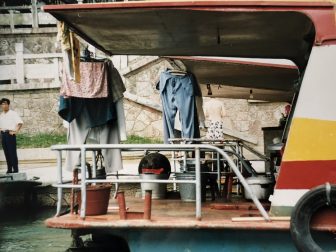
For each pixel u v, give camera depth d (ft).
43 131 51.47
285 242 14.01
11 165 40.19
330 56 14.20
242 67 26.61
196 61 25.44
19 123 40.32
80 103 18.90
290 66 25.03
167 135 24.67
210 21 16.28
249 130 47.80
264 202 17.81
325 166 14.11
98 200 15.53
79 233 15.35
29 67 51.75
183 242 14.35
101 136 19.13
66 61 16.15
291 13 14.85
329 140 14.11
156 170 19.81
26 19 56.03
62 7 14.75
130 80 50.34
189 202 19.17
